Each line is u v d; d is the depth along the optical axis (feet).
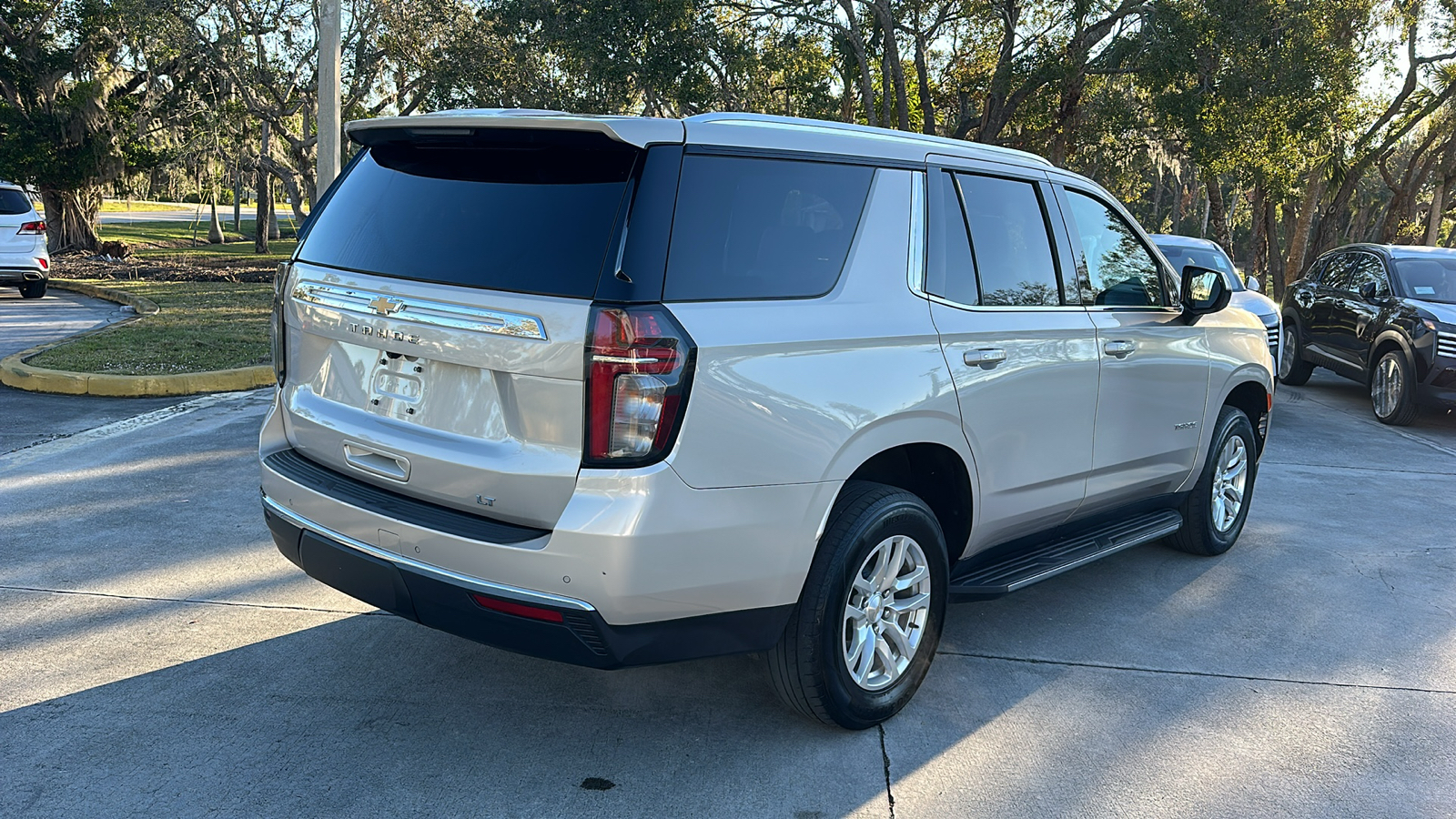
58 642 12.67
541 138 9.53
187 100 106.93
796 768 10.38
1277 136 75.36
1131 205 166.91
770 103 94.99
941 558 11.55
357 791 9.72
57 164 99.19
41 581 14.61
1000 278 12.28
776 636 10.09
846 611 10.55
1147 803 9.95
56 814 9.16
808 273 10.16
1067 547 13.92
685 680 12.28
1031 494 12.80
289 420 11.43
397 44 88.94
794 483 9.66
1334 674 13.05
